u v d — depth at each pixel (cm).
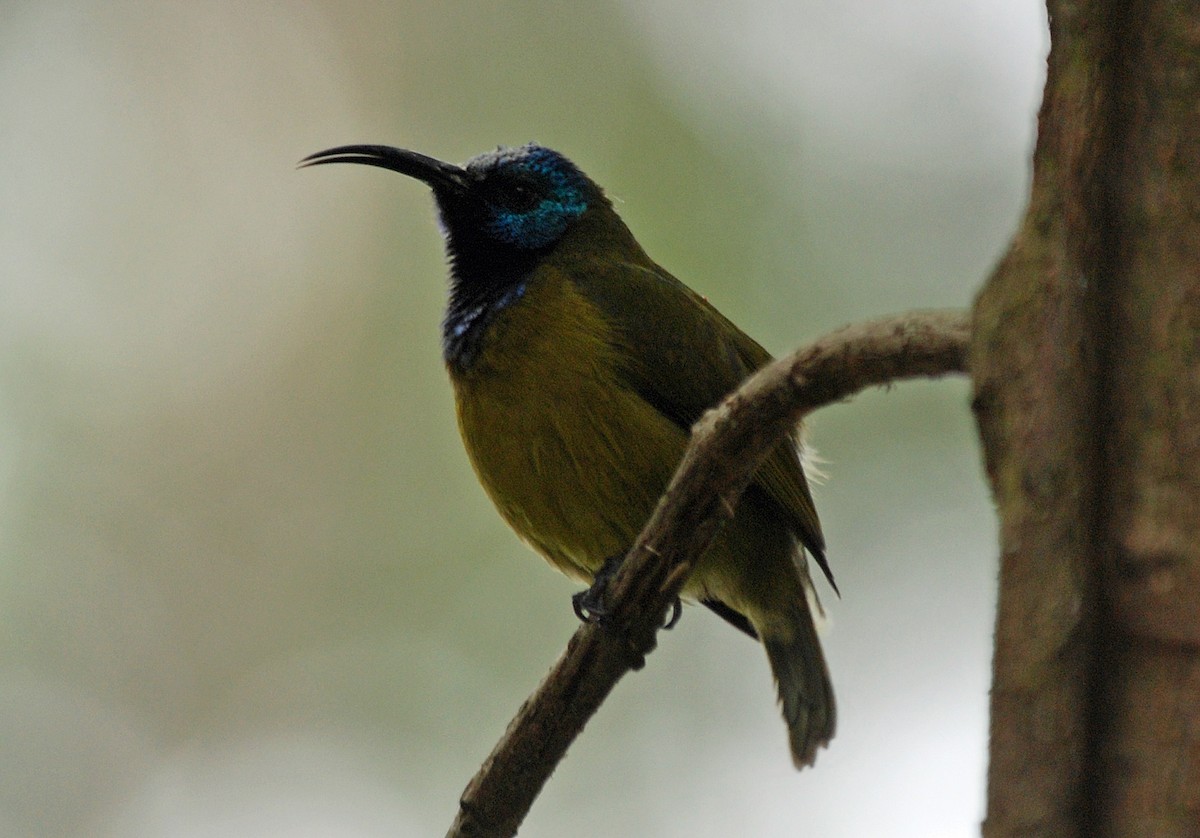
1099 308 313
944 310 465
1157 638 301
